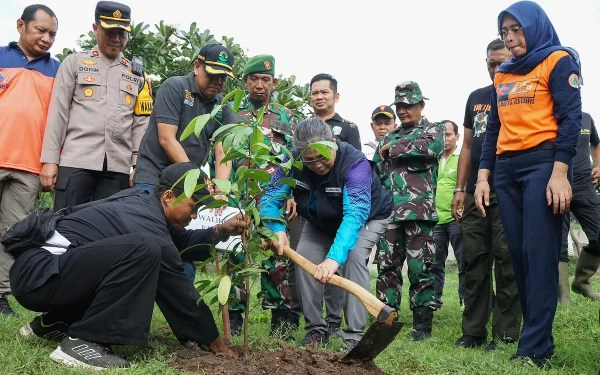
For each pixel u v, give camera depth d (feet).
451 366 13.06
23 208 17.06
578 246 41.22
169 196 12.39
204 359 11.44
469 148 17.79
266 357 11.78
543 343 13.57
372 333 11.11
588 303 22.50
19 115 16.93
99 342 11.18
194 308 12.01
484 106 17.52
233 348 12.58
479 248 16.92
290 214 16.74
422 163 18.88
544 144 13.71
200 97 15.78
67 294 11.48
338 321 16.89
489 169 15.56
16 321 14.44
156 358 11.68
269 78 18.57
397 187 18.92
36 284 11.46
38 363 10.94
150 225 12.17
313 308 14.78
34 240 11.76
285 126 18.56
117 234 12.06
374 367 11.76
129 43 27.12
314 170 13.75
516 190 14.28
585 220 20.44
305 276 14.70
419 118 19.62
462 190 17.72
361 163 13.93
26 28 17.34
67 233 11.96
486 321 16.93
